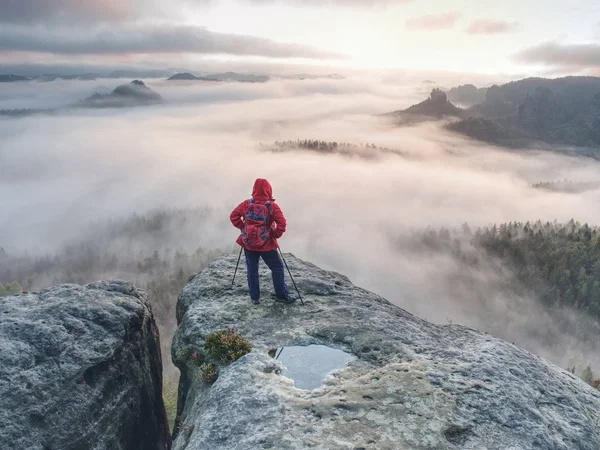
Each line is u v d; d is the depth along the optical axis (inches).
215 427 235.6
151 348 409.4
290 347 307.6
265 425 230.8
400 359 291.0
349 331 321.7
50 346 308.3
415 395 247.4
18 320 322.7
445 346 312.2
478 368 278.2
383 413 235.0
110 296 386.6
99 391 317.7
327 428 225.6
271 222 352.2
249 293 377.1
